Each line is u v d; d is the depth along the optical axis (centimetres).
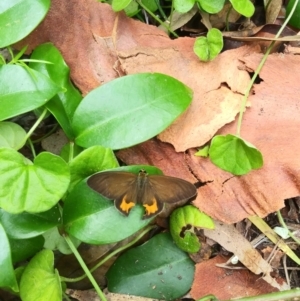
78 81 41
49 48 40
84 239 38
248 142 39
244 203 40
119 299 42
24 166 36
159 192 37
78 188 38
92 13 41
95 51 41
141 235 42
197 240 41
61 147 43
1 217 38
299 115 40
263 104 40
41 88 38
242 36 43
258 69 40
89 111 39
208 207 41
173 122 40
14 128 40
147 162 41
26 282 38
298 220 42
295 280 42
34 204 36
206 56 40
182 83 39
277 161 40
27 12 39
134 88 39
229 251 42
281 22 44
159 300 42
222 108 40
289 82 40
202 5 41
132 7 43
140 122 39
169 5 44
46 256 39
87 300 42
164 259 42
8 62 42
